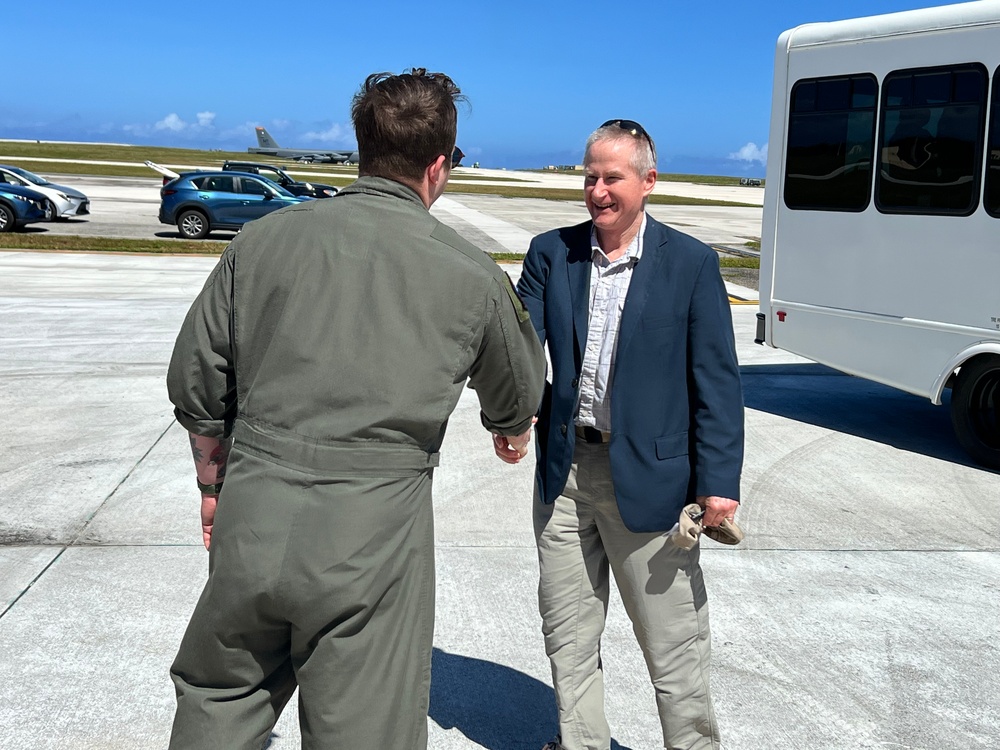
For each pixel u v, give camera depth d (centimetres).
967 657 357
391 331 172
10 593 382
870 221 664
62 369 792
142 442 598
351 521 168
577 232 257
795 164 717
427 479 181
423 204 188
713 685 332
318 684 172
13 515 470
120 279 1379
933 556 460
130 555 425
